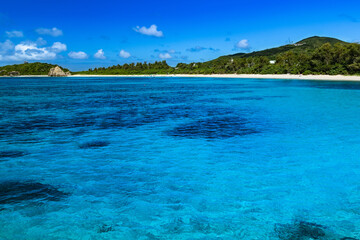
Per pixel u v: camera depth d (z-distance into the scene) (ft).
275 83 297.53
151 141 58.44
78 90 244.22
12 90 245.24
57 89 262.06
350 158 45.93
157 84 345.92
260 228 26.21
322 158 46.03
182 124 77.05
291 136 60.95
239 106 116.16
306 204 30.68
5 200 31.45
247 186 35.47
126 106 120.67
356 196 32.53
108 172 40.42
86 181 37.09
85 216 28.27
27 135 63.57
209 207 30.12
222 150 51.39
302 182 36.55
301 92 175.83
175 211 29.32
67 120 84.23
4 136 62.39
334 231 25.68
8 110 107.14
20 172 40.14
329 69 376.68
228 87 253.44
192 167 42.50
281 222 27.20
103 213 28.89
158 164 43.91
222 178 38.09
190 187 35.24
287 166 42.52
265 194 33.17
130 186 35.53
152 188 34.94
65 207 30.04
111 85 339.36
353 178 37.78
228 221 27.45
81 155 48.52
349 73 353.31
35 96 178.50
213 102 134.51
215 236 24.98
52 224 26.76
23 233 25.26
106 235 25.09
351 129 66.95
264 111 99.60
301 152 49.34
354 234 25.22
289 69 455.63
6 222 26.99
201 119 84.89
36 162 44.60
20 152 50.06
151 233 25.44
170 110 106.32
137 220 27.63
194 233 25.46
